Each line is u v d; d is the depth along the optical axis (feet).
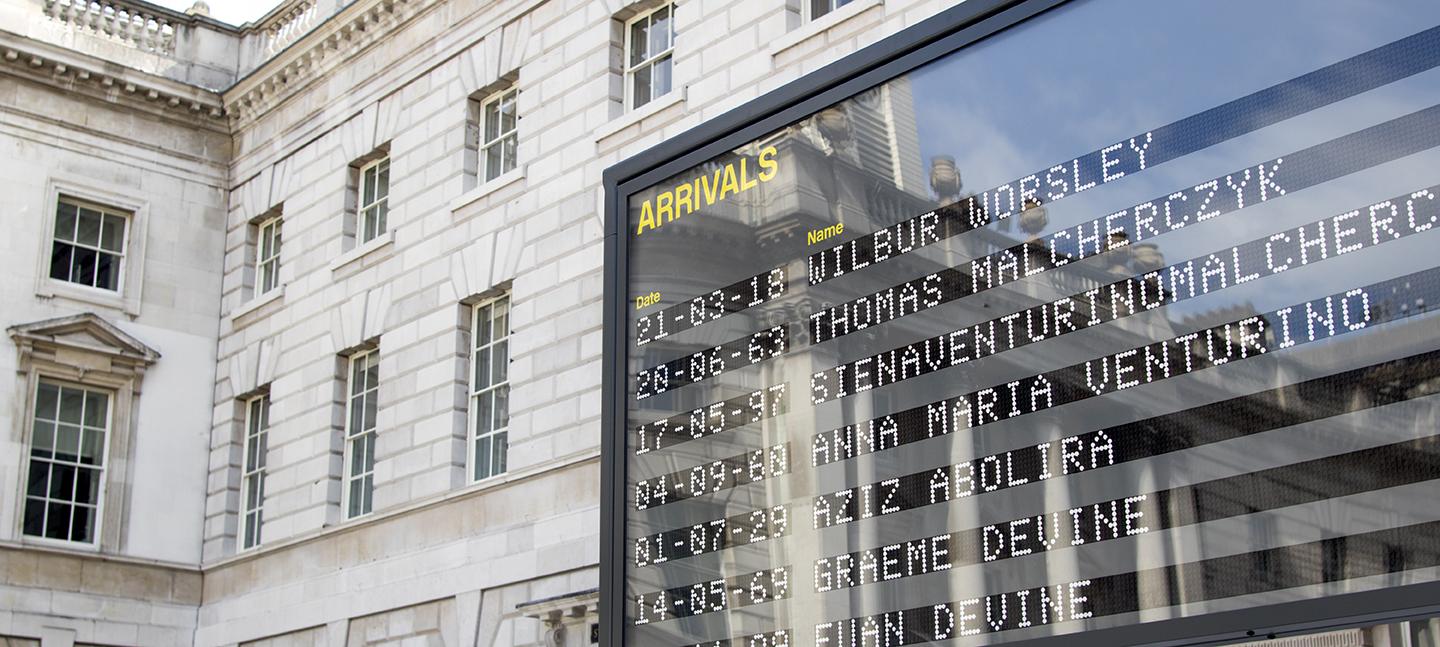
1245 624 22.88
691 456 31.27
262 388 91.04
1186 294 24.94
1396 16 23.40
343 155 88.28
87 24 94.12
